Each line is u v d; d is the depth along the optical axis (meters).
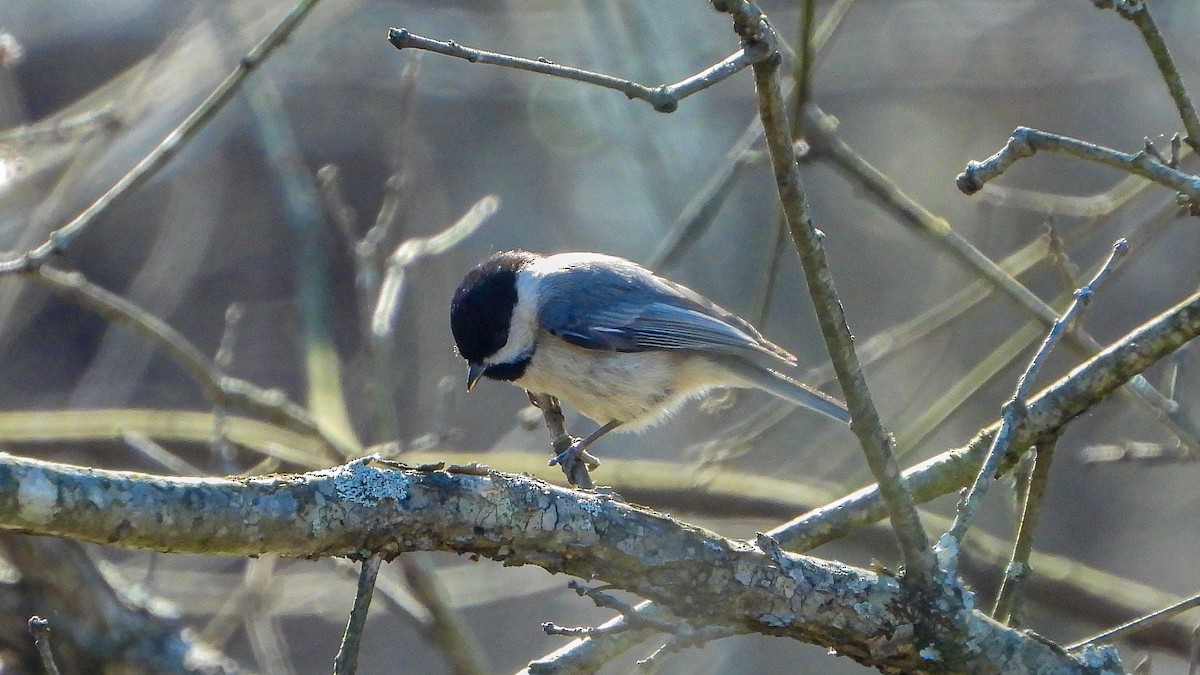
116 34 15.77
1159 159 5.50
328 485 4.32
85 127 10.52
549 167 16.38
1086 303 5.28
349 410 15.13
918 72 15.01
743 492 10.00
